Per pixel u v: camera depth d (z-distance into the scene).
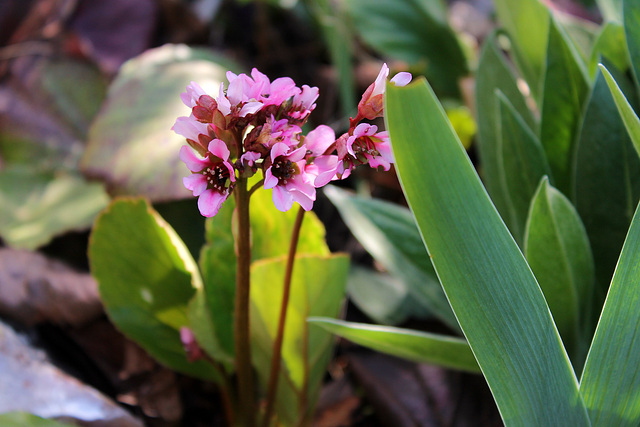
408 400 0.64
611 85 0.48
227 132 0.49
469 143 0.96
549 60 0.58
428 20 0.96
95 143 0.75
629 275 0.47
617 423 0.50
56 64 0.95
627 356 0.48
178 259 0.58
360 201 0.63
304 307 0.58
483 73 0.64
